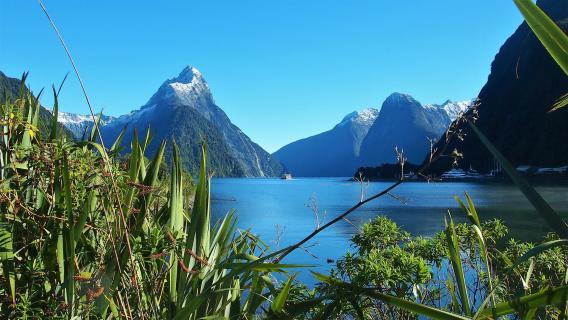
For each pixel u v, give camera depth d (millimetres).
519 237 20734
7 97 2258
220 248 2471
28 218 2127
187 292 2170
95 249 2275
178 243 2158
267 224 31391
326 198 73312
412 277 3213
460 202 2004
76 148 2154
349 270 3727
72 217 1884
